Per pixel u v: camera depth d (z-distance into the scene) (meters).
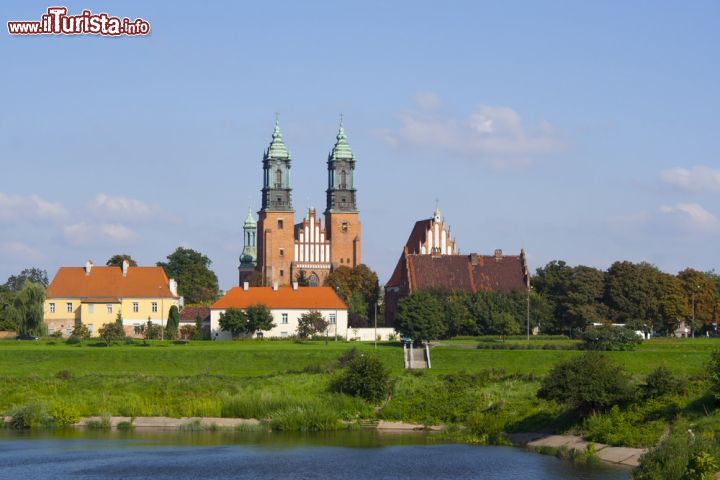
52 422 133.50
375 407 137.50
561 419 120.69
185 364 169.50
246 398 138.25
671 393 115.81
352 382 139.12
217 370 166.50
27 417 132.75
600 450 110.19
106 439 124.56
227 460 112.00
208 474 105.62
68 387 144.62
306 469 107.44
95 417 135.62
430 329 195.62
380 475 104.56
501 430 124.19
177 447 119.31
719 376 110.06
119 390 143.25
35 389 143.62
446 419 131.62
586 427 116.25
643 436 108.94
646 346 180.75
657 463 93.06
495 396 133.62
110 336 193.50
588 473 102.44
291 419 130.62
